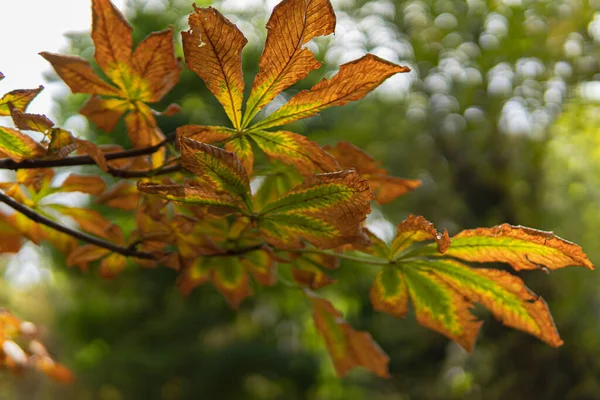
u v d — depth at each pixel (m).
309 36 0.73
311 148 0.79
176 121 7.59
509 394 8.23
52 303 12.70
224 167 0.73
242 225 0.95
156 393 11.34
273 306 10.54
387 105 10.28
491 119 7.76
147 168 0.98
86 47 6.08
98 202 1.07
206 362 11.33
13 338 1.32
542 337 0.90
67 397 11.16
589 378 7.98
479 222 8.67
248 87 8.37
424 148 9.27
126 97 0.94
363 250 0.93
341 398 11.22
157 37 0.90
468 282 0.91
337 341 1.11
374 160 0.97
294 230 0.77
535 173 8.30
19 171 0.96
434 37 8.14
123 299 10.99
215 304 11.01
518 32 6.18
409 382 10.42
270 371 11.23
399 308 0.94
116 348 11.45
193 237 0.94
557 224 8.41
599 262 7.97
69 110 6.70
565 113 6.82
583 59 5.94
